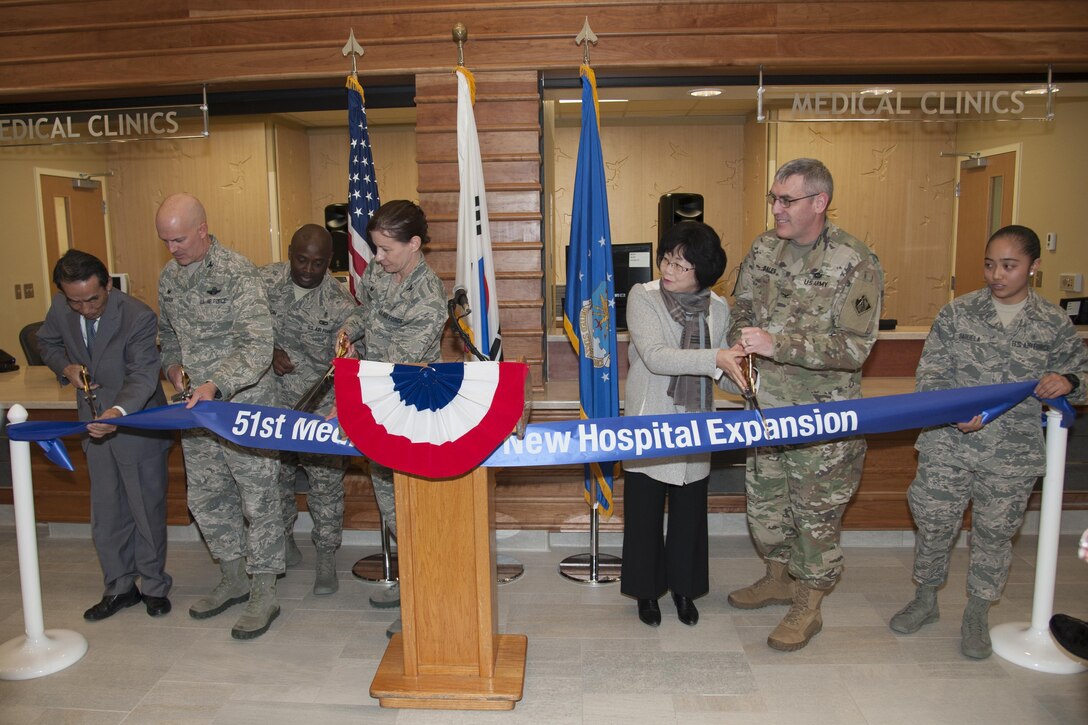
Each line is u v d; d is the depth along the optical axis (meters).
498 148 3.75
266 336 2.87
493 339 3.33
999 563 2.74
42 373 4.51
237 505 3.18
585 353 3.30
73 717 2.46
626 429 2.51
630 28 3.65
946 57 3.67
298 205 7.59
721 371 2.58
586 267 3.29
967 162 6.55
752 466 3.05
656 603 3.10
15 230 6.52
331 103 4.07
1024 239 2.54
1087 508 3.92
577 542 3.94
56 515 4.05
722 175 7.52
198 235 2.81
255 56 3.78
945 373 2.81
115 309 2.98
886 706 2.48
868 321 2.56
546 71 3.75
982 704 2.49
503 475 3.88
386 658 2.68
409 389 2.34
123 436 3.01
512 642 2.76
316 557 3.49
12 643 2.82
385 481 3.05
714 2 3.64
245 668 2.76
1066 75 3.88
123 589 3.19
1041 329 2.64
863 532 3.87
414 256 2.77
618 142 7.50
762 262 2.79
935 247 6.75
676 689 2.59
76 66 3.90
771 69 3.78
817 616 2.89
